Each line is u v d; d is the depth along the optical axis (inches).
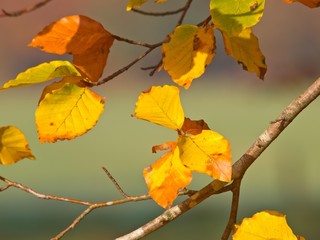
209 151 111.0
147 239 542.6
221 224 572.4
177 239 535.5
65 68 113.0
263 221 114.4
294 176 606.5
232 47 116.0
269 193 730.8
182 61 113.0
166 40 113.1
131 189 842.8
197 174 692.1
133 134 1330.0
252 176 796.0
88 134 1318.9
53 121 112.8
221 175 110.7
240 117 1397.6
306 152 797.2
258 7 110.8
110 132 1360.7
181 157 110.9
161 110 111.9
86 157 1083.3
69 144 1181.7
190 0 118.6
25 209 698.2
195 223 571.5
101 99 113.0
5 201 749.9
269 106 1334.9
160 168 111.2
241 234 114.5
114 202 116.4
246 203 706.8
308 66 1123.9
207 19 113.5
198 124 114.8
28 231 608.7
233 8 110.9
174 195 110.8
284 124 118.6
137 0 112.0
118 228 603.8
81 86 113.0
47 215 668.7
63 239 585.0
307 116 1133.7
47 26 112.6
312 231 535.2
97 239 569.3
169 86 111.7
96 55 113.1
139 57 113.7
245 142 1171.3
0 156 111.5
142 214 656.4
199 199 117.1
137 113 111.7
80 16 113.0
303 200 585.6
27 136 1259.8
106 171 116.2
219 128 1316.4
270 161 824.3
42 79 112.7
